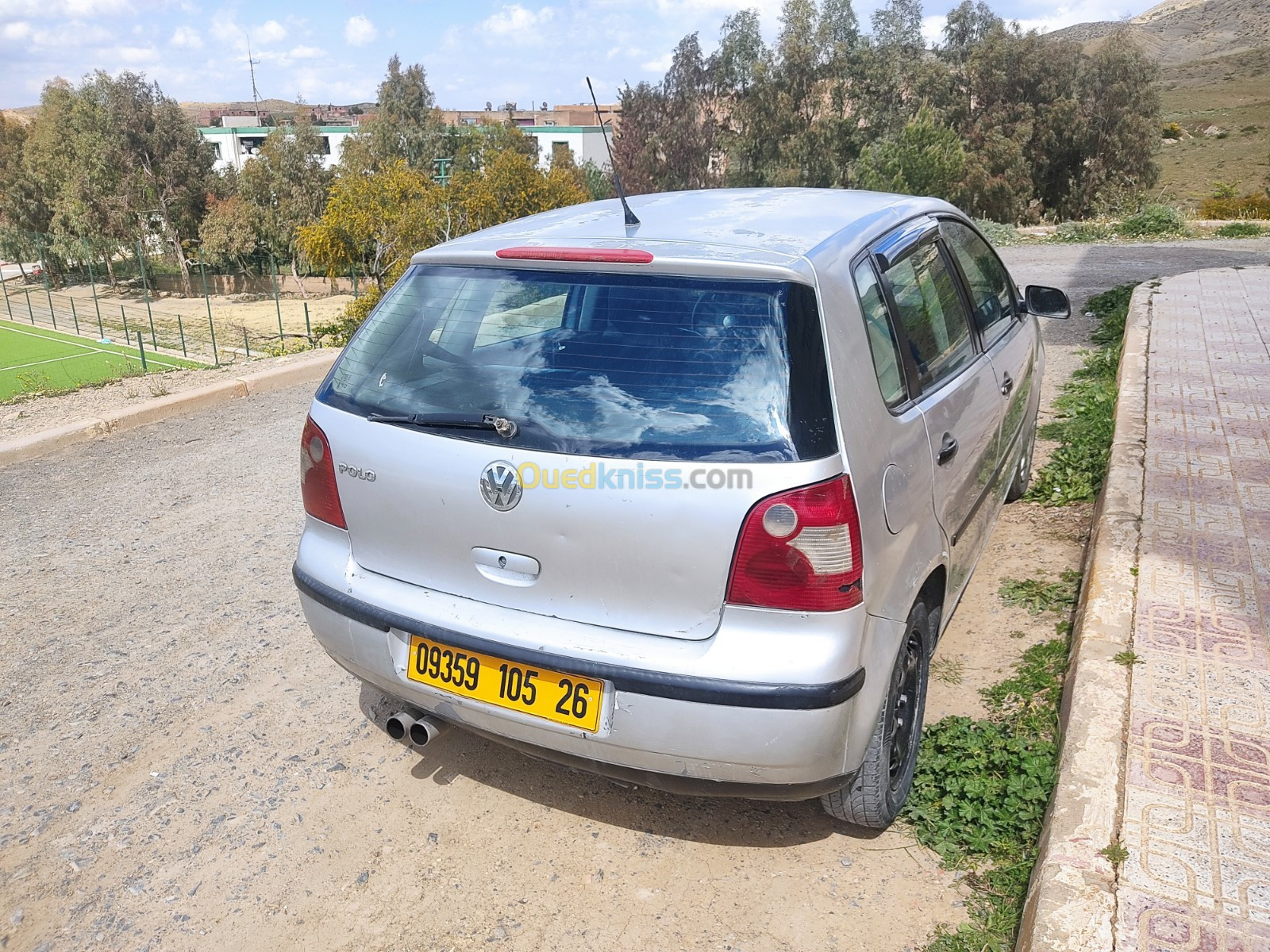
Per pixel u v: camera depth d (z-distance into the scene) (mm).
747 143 59844
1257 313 8555
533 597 2420
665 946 2379
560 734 2393
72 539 5242
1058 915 2164
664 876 2631
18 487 6184
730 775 2295
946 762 2922
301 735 3367
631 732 2303
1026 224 50875
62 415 8273
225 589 4559
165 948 2449
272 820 2920
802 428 2189
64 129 71750
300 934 2479
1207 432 5367
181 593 4535
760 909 2486
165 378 10273
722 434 2197
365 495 2654
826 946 2352
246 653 3951
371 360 2760
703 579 2215
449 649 2537
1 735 3404
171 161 70062
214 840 2840
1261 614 3422
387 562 2680
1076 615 3691
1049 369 7734
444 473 2463
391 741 3322
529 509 2340
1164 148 100125
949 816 2748
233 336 48656
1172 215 19438
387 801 2996
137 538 5230
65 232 71812
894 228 3102
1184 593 3592
